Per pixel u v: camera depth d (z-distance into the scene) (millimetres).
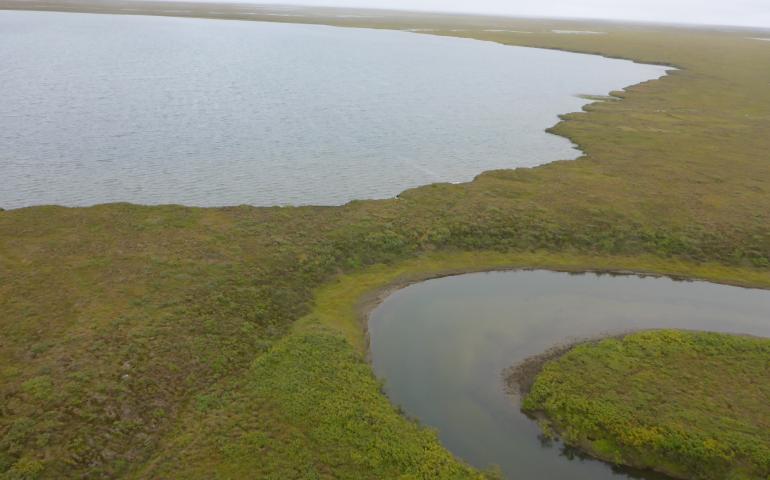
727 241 45594
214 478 22531
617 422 26266
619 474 24844
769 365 30844
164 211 45906
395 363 31516
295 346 31375
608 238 45906
